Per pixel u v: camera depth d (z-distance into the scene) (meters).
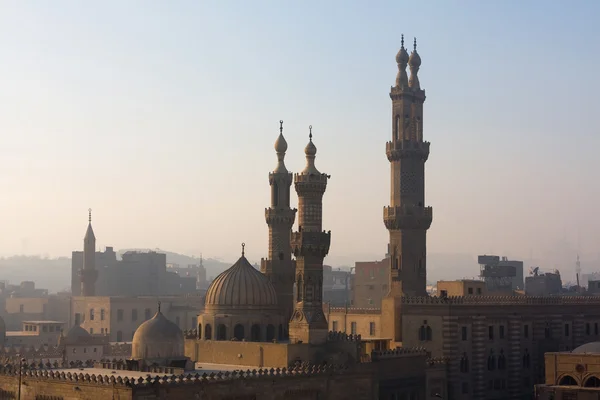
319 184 128.12
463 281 158.25
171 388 100.62
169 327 119.69
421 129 163.50
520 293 195.12
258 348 125.38
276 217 144.62
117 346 184.12
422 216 158.62
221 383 105.38
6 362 137.12
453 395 140.38
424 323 143.75
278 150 146.75
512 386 150.75
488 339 147.88
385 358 127.31
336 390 119.06
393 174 161.88
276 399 111.44
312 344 124.75
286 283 144.12
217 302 133.50
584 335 165.38
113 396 99.38
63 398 105.38
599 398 123.56
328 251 128.62
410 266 157.62
